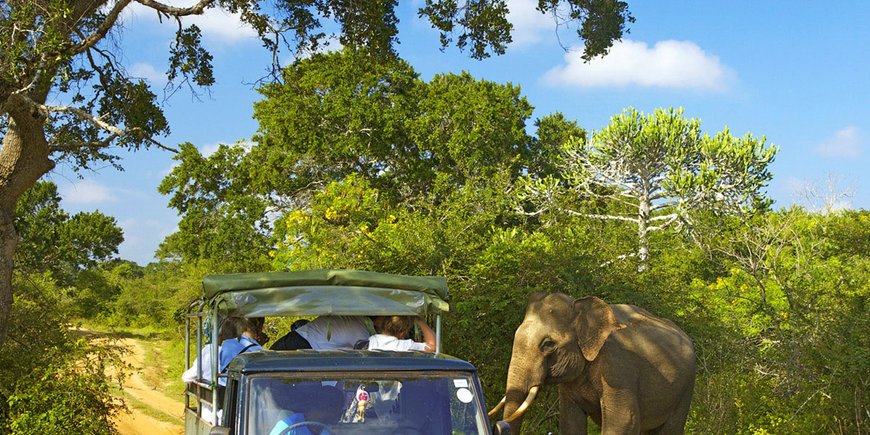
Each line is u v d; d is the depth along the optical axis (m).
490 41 14.59
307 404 4.93
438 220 13.41
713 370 11.81
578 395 8.63
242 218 41.75
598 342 8.31
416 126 40.53
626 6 14.23
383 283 7.38
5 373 12.25
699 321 12.36
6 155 11.75
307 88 39.75
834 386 11.12
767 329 14.01
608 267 12.48
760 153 33.12
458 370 5.18
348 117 39.78
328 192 19.25
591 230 14.01
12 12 10.25
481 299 11.14
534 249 12.14
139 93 13.67
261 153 43.12
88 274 58.53
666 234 20.23
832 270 17.50
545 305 8.50
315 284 7.23
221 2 13.10
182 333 38.16
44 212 61.84
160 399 20.73
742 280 18.59
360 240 13.37
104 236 76.06
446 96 42.00
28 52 10.46
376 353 5.50
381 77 40.97
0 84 10.44
